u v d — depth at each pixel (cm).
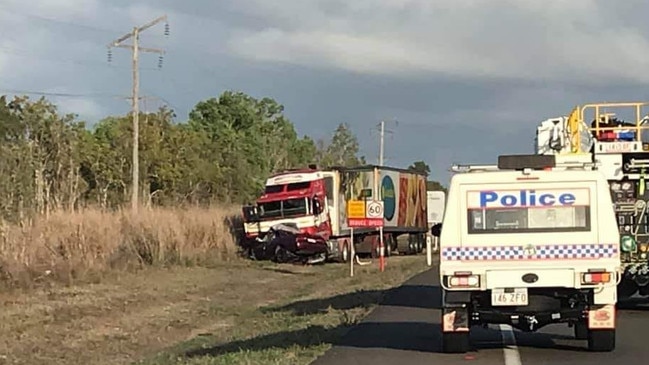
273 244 4612
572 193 1406
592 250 1396
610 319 1443
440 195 6488
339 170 4909
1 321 2353
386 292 2753
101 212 3772
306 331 1833
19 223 3266
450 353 1486
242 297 3027
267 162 9425
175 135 6488
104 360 1838
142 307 2689
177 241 4166
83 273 3247
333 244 4747
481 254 1409
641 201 2025
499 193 1413
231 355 1504
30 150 4422
